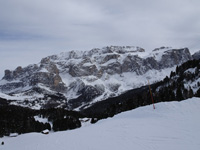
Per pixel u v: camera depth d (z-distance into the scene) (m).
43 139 35.44
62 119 150.50
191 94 109.25
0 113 172.50
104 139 28.28
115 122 42.28
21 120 163.50
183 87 133.75
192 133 26.27
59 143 29.58
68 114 183.88
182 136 25.28
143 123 36.56
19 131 138.75
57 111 183.12
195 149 20.58
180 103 46.78
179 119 35.94
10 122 154.00
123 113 57.19
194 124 31.25
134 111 54.41
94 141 27.81
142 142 24.48
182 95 111.62
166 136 25.97
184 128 29.22
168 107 46.34
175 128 29.77
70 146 26.84
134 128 33.12
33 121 153.62
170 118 37.78
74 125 141.00
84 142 28.02
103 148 23.94
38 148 28.48
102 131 34.50
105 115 139.62
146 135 27.48
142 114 48.19
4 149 37.06
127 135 28.88
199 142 22.56
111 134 31.08
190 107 43.47
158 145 22.75
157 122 35.81
